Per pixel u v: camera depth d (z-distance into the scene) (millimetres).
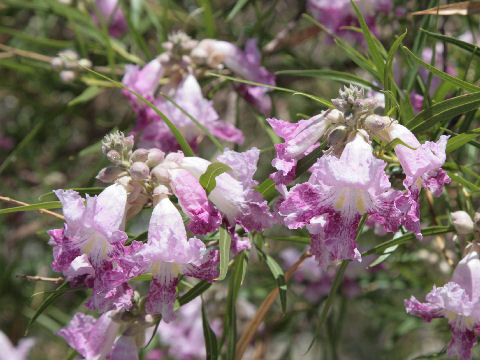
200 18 476
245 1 394
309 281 500
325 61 518
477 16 443
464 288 249
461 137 247
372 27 378
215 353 263
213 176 241
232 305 267
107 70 411
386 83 256
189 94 333
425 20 299
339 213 224
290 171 240
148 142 330
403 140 231
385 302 518
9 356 433
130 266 223
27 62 464
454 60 425
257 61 370
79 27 439
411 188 226
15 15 537
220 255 235
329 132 243
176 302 263
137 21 421
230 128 335
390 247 275
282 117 512
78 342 271
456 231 262
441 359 345
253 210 245
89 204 224
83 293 418
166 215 234
